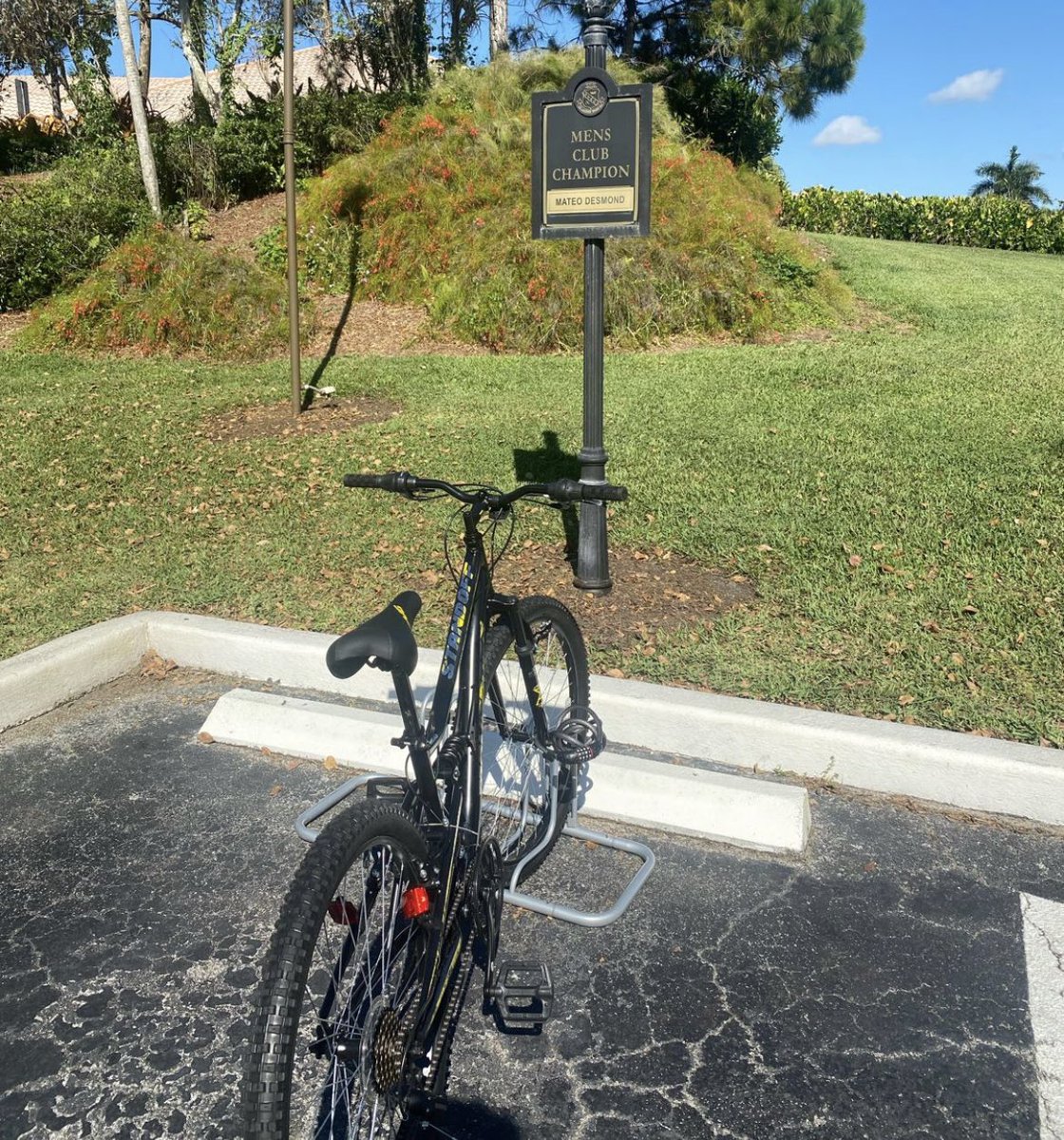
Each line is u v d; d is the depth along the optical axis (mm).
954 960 2939
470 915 2631
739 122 24281
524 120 15414
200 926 3145
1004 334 12367
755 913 3166
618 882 3342
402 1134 2357
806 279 13734
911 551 5805
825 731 3848
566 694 3646
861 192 27469
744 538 6117
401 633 2369
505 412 9367
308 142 19266
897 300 14477
